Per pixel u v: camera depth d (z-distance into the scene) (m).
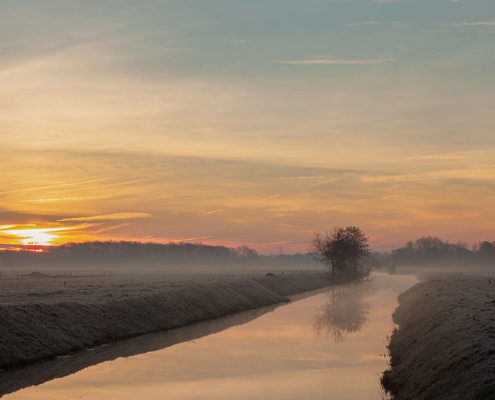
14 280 92.25
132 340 34.50
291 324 43.56
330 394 20.34
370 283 116.44
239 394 20.50
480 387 13.58
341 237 114.31
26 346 26.94
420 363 20.70
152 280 87.94
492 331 19.31
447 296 38.44
